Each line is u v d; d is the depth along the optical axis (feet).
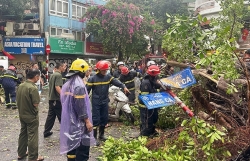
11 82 37.35
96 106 20.86
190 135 12.53
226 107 16.44
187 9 86.43
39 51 74.59
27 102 16.46
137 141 13.34
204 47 13.10
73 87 13.64
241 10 14.98
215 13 43.21
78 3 87.97
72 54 86.48
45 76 68.28
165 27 86.28
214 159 11.48
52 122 22.99
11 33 74.08
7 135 23.73
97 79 20.84
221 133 11.05
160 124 21.13
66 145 13.52
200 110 15.43
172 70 24.71
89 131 13.83
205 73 18.11
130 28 77.77
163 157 11.71
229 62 12.63
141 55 85.30
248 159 11.99
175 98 13.87
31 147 16.62
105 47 81.56
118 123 27.78
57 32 80.74
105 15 79.15
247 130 12.69
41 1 76.54
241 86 14.93
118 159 11.87
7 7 66.49
